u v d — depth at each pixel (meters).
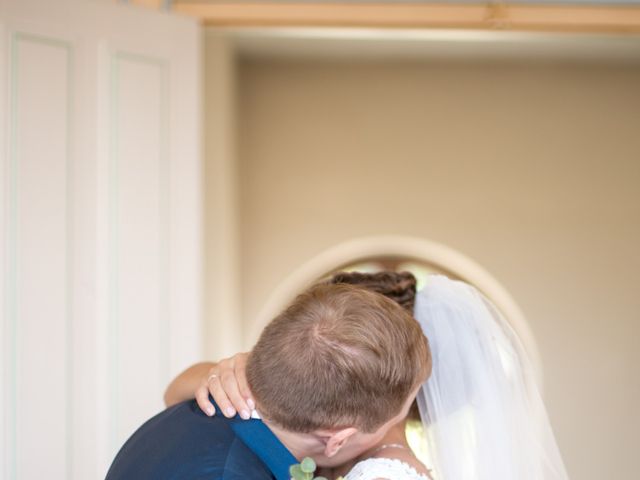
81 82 3.20
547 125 7.16
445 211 7.21
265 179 7.12
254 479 1.40
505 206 7.21
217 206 5.23
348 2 4.16
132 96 3.39
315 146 7.13
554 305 7.30
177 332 3.53
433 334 1.85
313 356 1.40
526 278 7.27
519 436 1.84
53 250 3.11
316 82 7.08
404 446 1.58
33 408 3.04
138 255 3.41
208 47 5.21
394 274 1.93
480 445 1.80
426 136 7.15
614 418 7.30
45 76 3.09
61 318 3.13
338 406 1.39
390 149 7.16
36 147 3.05
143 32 3.42
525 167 7.19
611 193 7.21
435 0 4.16
